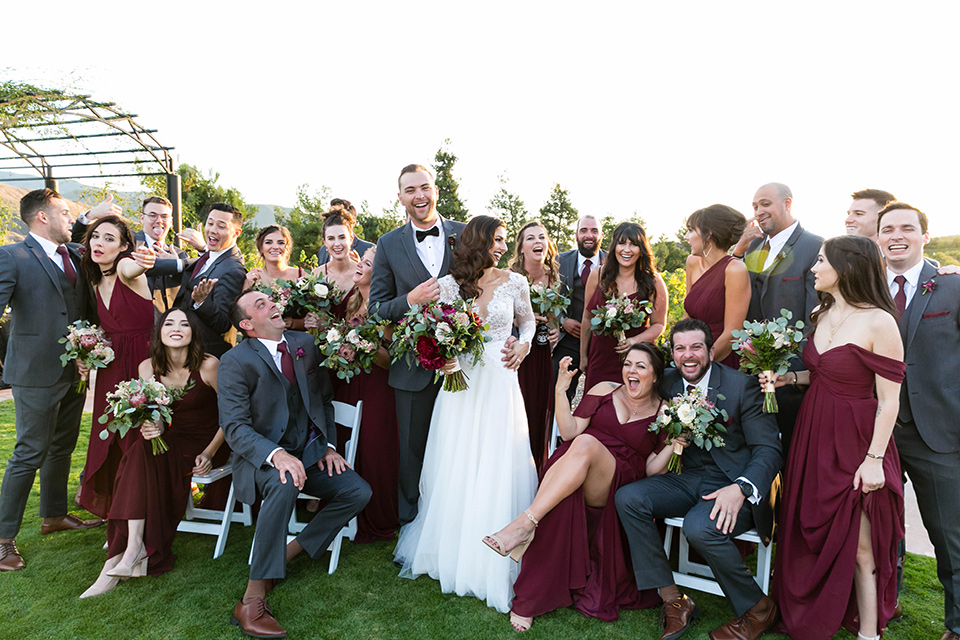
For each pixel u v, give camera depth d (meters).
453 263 3.76
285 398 3.45
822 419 2.84
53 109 8.29
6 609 3.07
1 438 6.11
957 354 2.96
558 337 4.45
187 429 3.68
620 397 3.44
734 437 3.19
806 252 3.72
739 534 3.01
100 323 3.92
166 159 10.30
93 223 3.81
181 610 3.07
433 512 3.44
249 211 22.44
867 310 2.80
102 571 3.28
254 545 3.02
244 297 3.47
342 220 4.68
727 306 3.77
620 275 4.34
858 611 2.84
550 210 29.06
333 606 3.12
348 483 3.39
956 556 2.93
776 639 2.90
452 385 3.35
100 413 3.78
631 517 3.02
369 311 3.93
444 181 27.80
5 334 8.07
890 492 2.78
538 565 3.07
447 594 3.28
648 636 2.91
